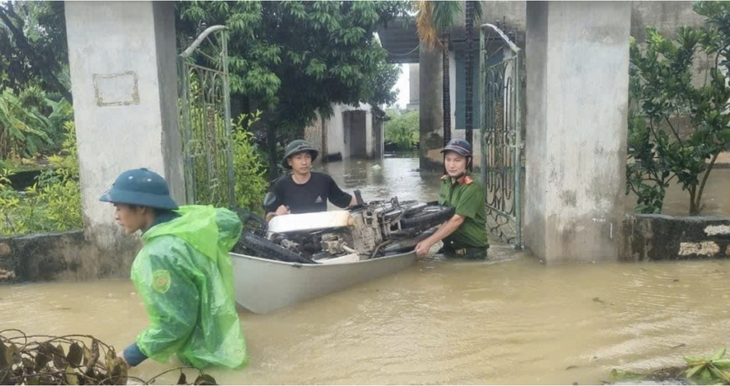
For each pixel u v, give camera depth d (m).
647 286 5.09
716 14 7.11
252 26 11.05
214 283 3.48
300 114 13.44
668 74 7.05
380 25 12.90
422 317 4.41
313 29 11.98
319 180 6.13
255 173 9.05
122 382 3.09
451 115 14.61
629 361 3.61
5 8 10.22
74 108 5.50
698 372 3.38
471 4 9.34
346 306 4.64
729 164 13.27
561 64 5.59
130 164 5.54
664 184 6.98
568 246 5.81
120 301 5.04
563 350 3.79
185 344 3.49
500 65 7.35
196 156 6.32
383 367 3.59
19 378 2.97
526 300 4.77
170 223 3.42
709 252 5.88
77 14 5.39
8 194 7.54
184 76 5.92
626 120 5.68
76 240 5.66
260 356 3.76
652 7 13.21
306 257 5.01
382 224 5.53
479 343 3.93
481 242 6.05
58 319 4.61
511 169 7.10
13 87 11.10
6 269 5.62
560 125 5.66
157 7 5.54
